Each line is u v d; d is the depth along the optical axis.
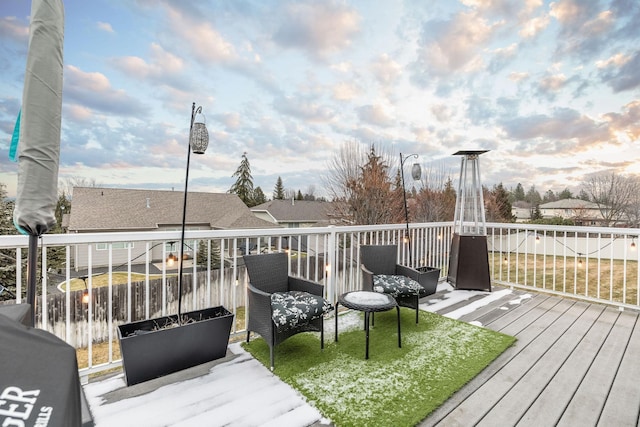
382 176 12.35
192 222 16.92
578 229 4.07
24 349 0.84
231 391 2.11
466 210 4.91
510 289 4.69
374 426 1.78
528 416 1.87
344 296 2.86
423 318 3.47
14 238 1.91
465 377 2.26
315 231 3.50
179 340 2.30
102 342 4.96
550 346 2.79
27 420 0.70
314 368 2.41
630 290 5.88
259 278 2.88
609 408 1.94
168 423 1.80
